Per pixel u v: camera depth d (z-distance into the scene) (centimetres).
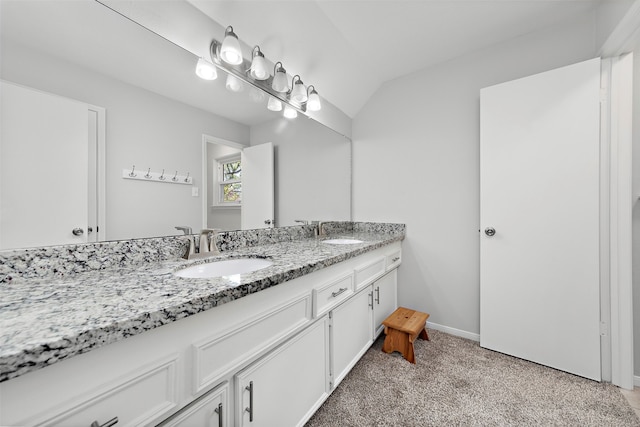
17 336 41
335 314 126
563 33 158
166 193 109
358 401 125
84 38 84
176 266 95
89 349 43
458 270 194
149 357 54
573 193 146
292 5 141
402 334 165
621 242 137
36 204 74
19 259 71
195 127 120
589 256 142
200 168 122
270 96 160
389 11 152
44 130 76
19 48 71
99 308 53
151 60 102
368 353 169
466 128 190
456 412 118
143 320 50
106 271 86
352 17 157
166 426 58
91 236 86
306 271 96
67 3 80
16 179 71
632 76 138
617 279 138
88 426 45
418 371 150
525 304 161
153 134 104
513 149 163
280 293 90
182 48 111
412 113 212
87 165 85
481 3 146
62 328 44
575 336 146
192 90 118
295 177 183
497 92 168
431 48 184
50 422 41
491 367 154
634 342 140
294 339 98
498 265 169
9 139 69
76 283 72
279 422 91
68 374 43
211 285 69
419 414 117
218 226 132
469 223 190
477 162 186
